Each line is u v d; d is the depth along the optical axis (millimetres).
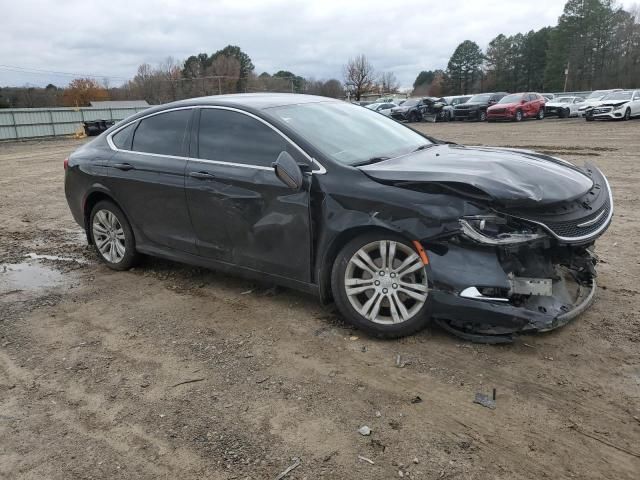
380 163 3984
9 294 5043
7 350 3914
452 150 4551
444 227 3381
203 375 3455
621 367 3305
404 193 3520
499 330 3525
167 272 5414
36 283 5328
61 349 3895
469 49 98875
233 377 3412
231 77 86688
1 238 7270
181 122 4785
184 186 4555
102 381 3441
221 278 5164
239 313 4352
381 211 3568
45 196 10789
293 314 4270
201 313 4395
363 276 3807
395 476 2514
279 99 4742
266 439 2811
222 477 2559
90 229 5715
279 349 3732
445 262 3414
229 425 2936
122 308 4582
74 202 5711
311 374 3400
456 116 33469
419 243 3477
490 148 4703
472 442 2725
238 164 4277
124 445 2820
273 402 3127
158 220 4926
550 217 3383
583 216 3502
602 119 27328
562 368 3318
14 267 5898
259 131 4250
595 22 76062
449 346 3631
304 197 3877
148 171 4859
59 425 3012
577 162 12430
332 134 4297
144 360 3682
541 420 2867
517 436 2754
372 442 2752
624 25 75750
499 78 95625
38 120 36562
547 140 18078
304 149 3984
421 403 3053
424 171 3586
